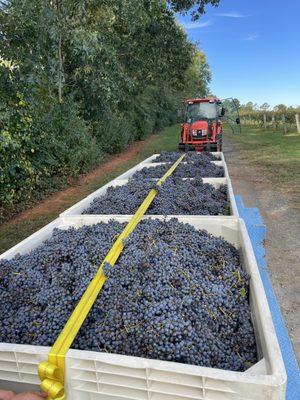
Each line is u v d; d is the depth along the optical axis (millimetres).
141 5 10984
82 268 2303
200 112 13828
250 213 5586
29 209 7898
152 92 26766
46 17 7840
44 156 8297
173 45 15688
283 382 1226
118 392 1368
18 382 1512
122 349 1684
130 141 19875
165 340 1628
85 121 11461
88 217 3578
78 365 1391
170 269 2189
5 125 6383
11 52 7348
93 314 1969
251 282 2092
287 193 8344
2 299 2154
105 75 10398
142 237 2738
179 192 4359
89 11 10727
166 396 1318
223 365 1640
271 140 19812
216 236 3260
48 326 1858
